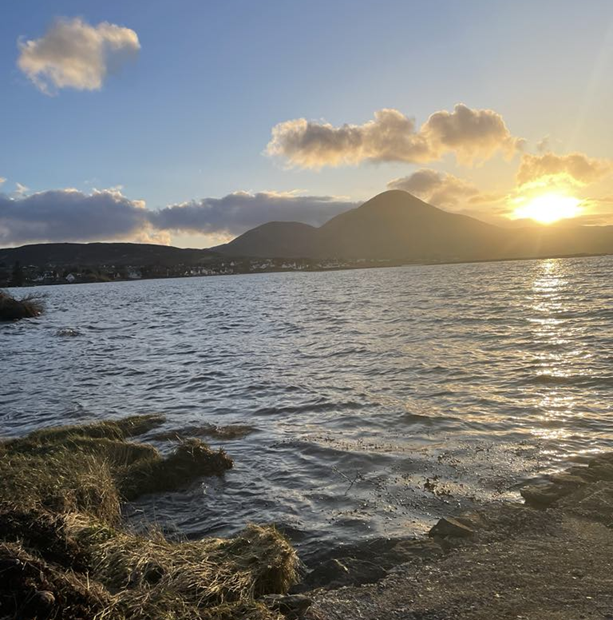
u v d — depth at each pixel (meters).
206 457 8.99
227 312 48.28
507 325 26.73
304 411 12.66
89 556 4.57
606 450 8.84
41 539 4.46
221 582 4.46
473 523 5.59
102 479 7.62
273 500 7.67
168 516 7.39
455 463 8.54
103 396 15.70
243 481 8.46
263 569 4.78
